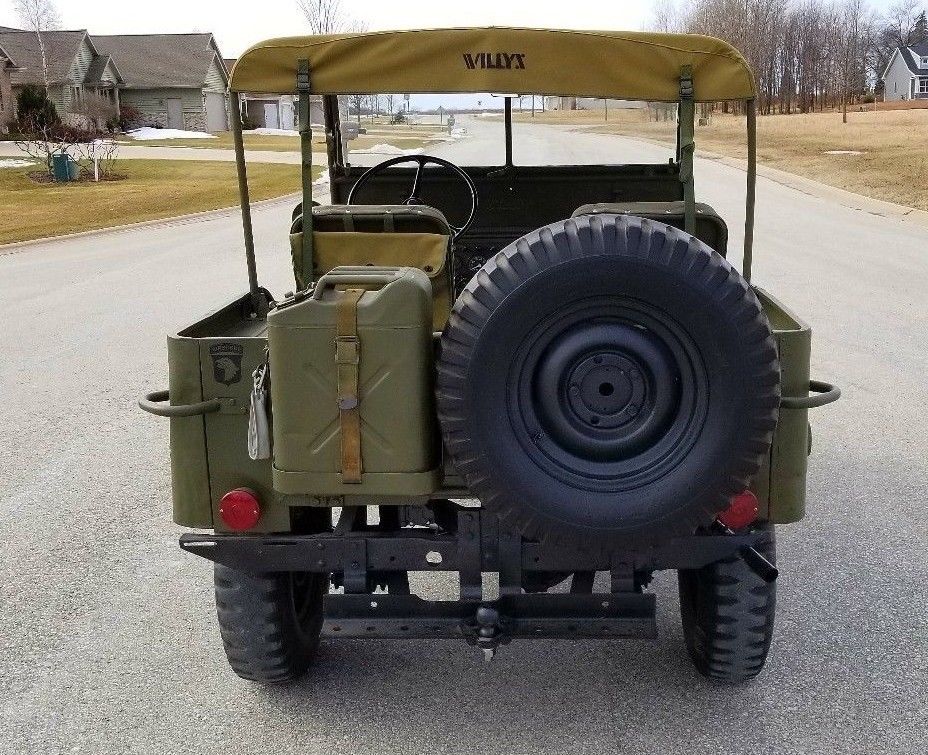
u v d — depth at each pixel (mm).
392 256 3734
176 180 31484
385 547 3256
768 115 73688
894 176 26734
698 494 2885
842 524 5289
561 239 2811
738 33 80375
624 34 3426
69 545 5215
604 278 2787
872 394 7570
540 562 3229
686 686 3746
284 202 25719
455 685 3801
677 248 2791
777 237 16703
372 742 3426
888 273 13016
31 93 46781
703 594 3537
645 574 3424
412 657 4035
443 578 4863
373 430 3037
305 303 3002
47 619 4410
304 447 3066
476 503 4535
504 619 3166
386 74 3494
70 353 9430
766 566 3158
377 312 2980
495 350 2832
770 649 4016
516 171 5363
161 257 16188
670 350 2883
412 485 3055
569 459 2936
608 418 2928
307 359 3021
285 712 3639
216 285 13203
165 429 7148
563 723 3506
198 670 3969
